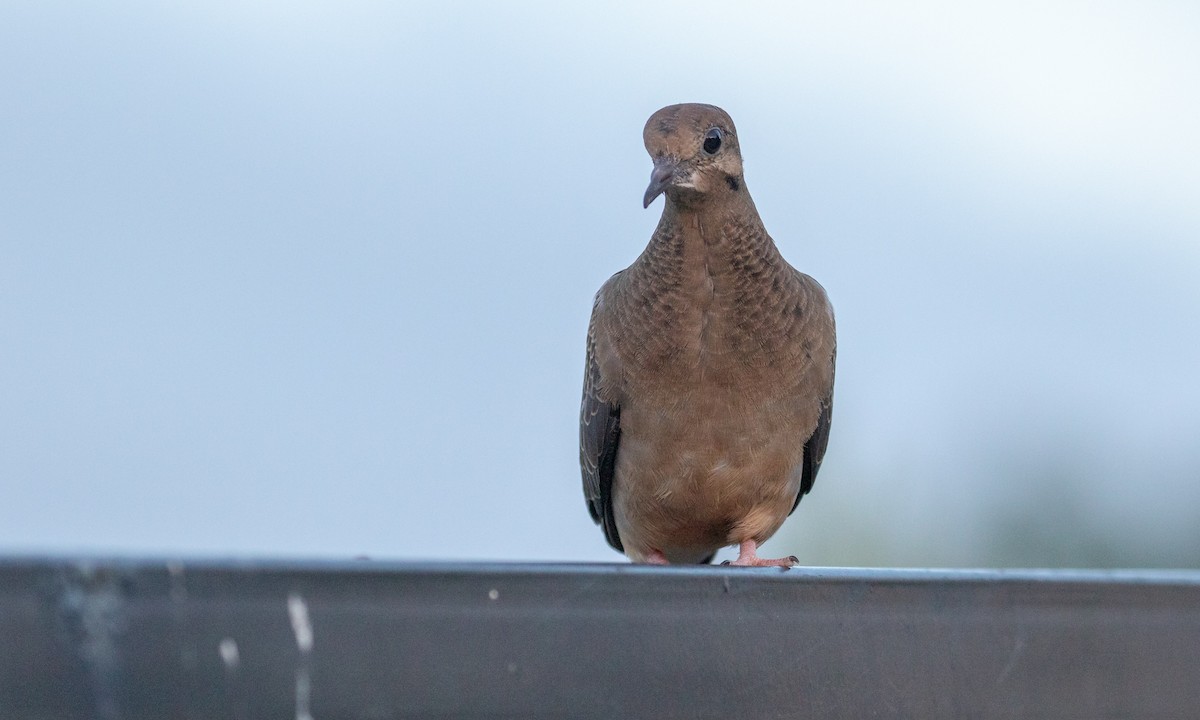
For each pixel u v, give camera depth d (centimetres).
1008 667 778
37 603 500
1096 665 804
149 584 523
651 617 670
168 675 526
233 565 544
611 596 659
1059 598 797
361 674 574
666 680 673
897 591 754
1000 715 774
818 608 728
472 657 606
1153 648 821
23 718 497
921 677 754
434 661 594
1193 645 835
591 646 647
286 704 554
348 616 572
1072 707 794
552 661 632
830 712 727
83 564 509
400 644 585
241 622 544
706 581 692
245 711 544
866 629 742
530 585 629
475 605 610
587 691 642
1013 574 792
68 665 505
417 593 592
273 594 553
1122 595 816
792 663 716
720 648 692
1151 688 818
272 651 551
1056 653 792
